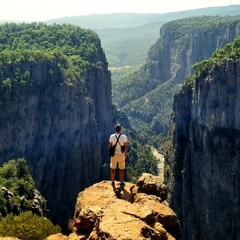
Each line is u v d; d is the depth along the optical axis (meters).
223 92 140.00
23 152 155.62
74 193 171.00
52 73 167.88
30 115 158.25
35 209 73.38
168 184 172.00
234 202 132.88
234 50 150.50
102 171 192.75
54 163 166.50
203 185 146.00
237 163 134.00
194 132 158.62
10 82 152.62
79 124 175.75
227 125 140.00
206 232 140.38
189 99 167.75
